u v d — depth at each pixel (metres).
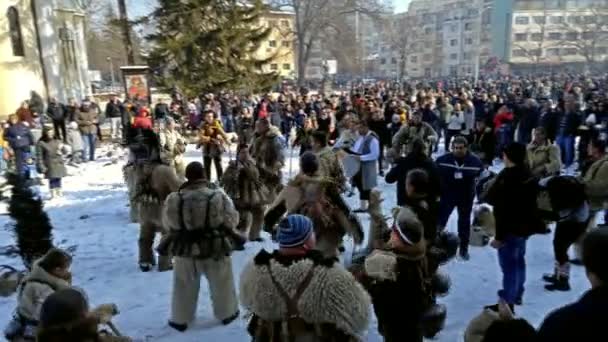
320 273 2.87
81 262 7.24
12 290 5.98
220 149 12.41
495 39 106.81
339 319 2.82
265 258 3.01
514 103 17.83
